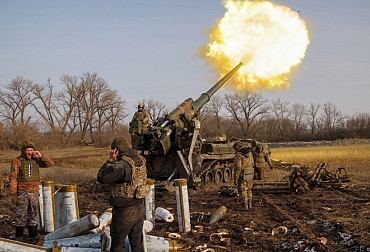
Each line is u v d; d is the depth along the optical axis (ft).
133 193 17.25
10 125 179.93
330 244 23.56
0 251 17.02
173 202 38.45
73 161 86.02
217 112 255.91
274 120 268.00
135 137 44.39
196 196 42.34
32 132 185.47
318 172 47.88
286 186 41.70
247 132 261.44
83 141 220.84
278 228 26.99
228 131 258.37
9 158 115.14
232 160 58.03
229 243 23.88
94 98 225.15
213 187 49.52
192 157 48.85
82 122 224.53
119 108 231.30
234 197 41.16
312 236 25.13
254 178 44.70
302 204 35.70
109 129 226.17
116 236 17.28
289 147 170.71
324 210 32.89
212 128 253.03
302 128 270.26
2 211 33.50
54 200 25.91
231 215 32.04
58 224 25.55
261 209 34.53
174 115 45.24
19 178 24.27
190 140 45.24
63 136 213.05
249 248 23.29
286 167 73.61
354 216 30.25
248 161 34.73
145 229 21.02
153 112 214.48
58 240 19.81
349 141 194.70
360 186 46.52
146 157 46.44
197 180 44.42
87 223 19.90
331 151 112.98
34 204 24.63
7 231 27.35
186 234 26.40
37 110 215.51
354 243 23.04
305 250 22.21
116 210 17.33
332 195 40.91
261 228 27.66
